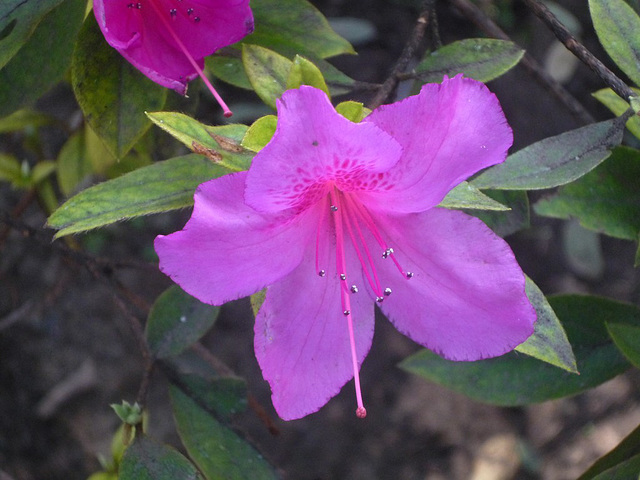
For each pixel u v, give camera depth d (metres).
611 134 0.18
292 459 0.45
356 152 0.15
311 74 0.16
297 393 0.16
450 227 0.16
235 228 0.15
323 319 0.16
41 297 0.41
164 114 0.15
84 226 0.16
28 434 0.40
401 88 0.27
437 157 0.15
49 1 0.19
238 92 0.41
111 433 0.41
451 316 0.16
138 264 0.26
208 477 0.22
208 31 0.18
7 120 0.29
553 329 0.17
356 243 0.17
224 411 0.22
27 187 0.32
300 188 0.15
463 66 0.20
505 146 0.15
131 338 0.43
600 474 0.20
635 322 0.22
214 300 0.15
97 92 0.20
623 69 0.19
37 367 0.41
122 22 0.18
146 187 0.17
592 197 0.20
